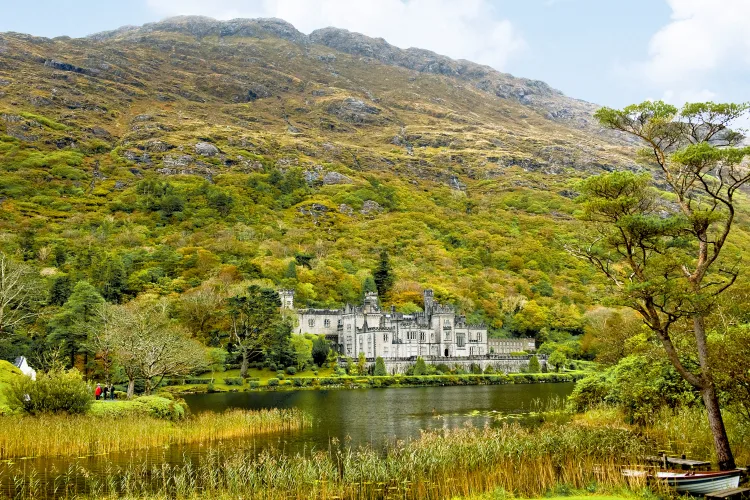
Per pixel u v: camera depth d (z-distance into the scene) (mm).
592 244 55781
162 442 69375
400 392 141250
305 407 108438
